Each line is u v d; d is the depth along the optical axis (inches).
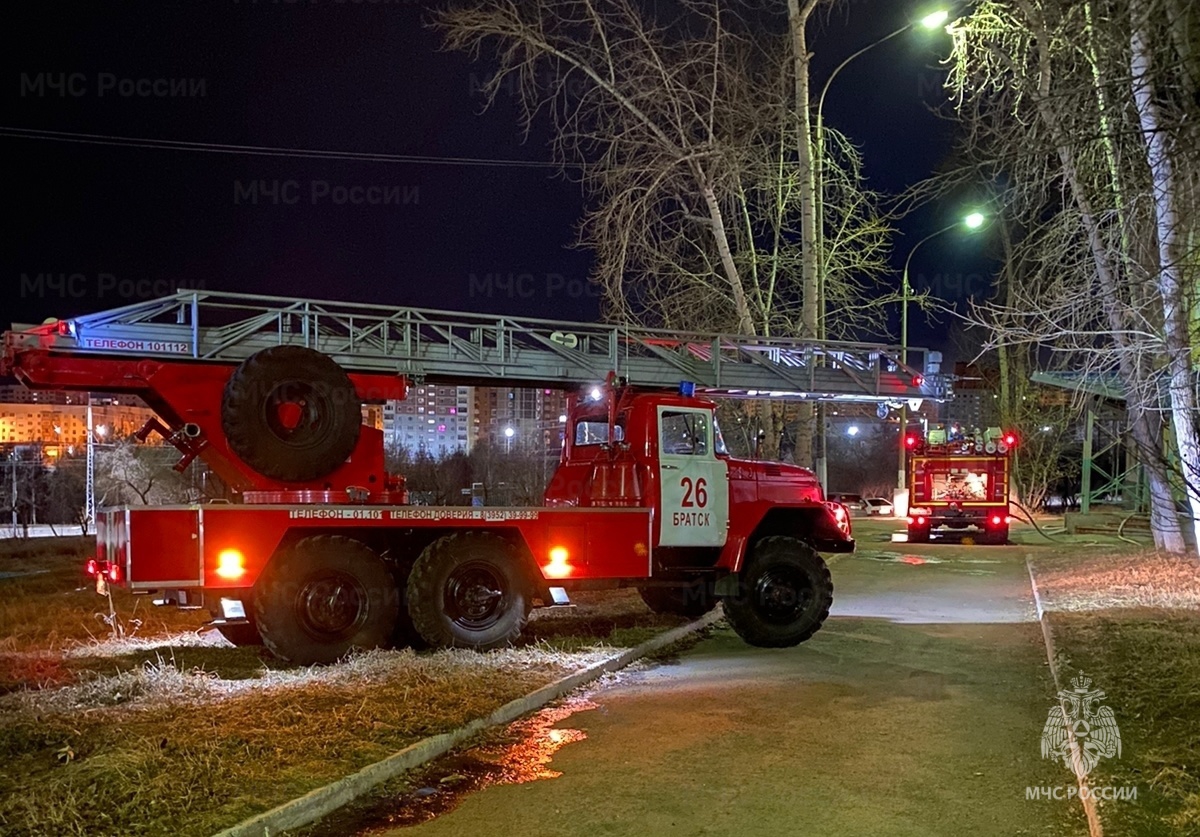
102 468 1469.0
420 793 232.1
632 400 434.9
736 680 355.3
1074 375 434.9
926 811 218.8
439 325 514.3
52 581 624.4
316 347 476.1
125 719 268.7
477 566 384.5
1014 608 544.4
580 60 710.5
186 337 439.5
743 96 733.9
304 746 247.1
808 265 737.0
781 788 234.7
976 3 499.2
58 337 404.5
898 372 671.8
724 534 430.3
